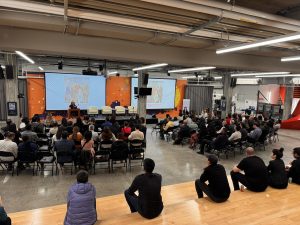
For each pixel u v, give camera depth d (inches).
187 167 271.3
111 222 129.1
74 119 397.4
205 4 133.1
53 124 309.7
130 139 267.6
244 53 282.8
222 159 312.3
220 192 154.4
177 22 174.9
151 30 200.7
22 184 210.5
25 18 164.6
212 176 155.8
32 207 173.5
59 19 172.4
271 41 163.8
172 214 139.7
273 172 183.6
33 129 302.0
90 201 117.0
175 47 247.4
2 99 534.0
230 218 137.8
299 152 191.2
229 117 447.5
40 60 471.8
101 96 576.4
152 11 152.2
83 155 231.0
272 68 311.9
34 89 539.2
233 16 146.0
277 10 198.2
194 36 218.2
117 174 243.4
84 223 114.3
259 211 146.6
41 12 159.5
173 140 405.7
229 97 614.2
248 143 375.9
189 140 386.3
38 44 192.9
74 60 483.8
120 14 159.0
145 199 131.8
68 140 233.0
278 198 164.1
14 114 387.2
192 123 413.7
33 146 225.6
